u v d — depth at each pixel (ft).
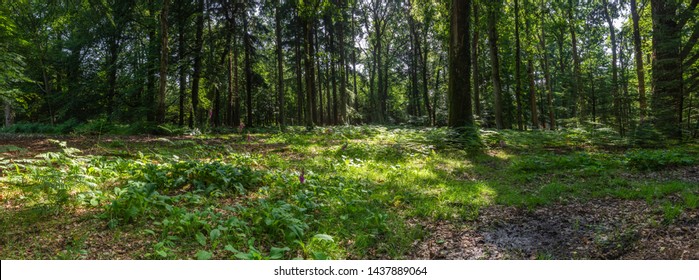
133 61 74.23
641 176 23.31
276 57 110.63
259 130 70.38
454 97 41.65
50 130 68.59
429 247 13.10
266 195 17.69
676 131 43.09
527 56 78.79
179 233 12.05
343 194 18.21
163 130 50.31
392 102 162.20
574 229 14.58
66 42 86.22
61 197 14.14
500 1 55.98
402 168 26.66
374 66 126.93
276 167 26.05
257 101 133.69
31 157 23.70
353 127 66.59
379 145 37.55
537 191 20.16
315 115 93.15
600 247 12.76
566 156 31.32
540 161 28.14
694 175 22.86
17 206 13.74
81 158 20.03
